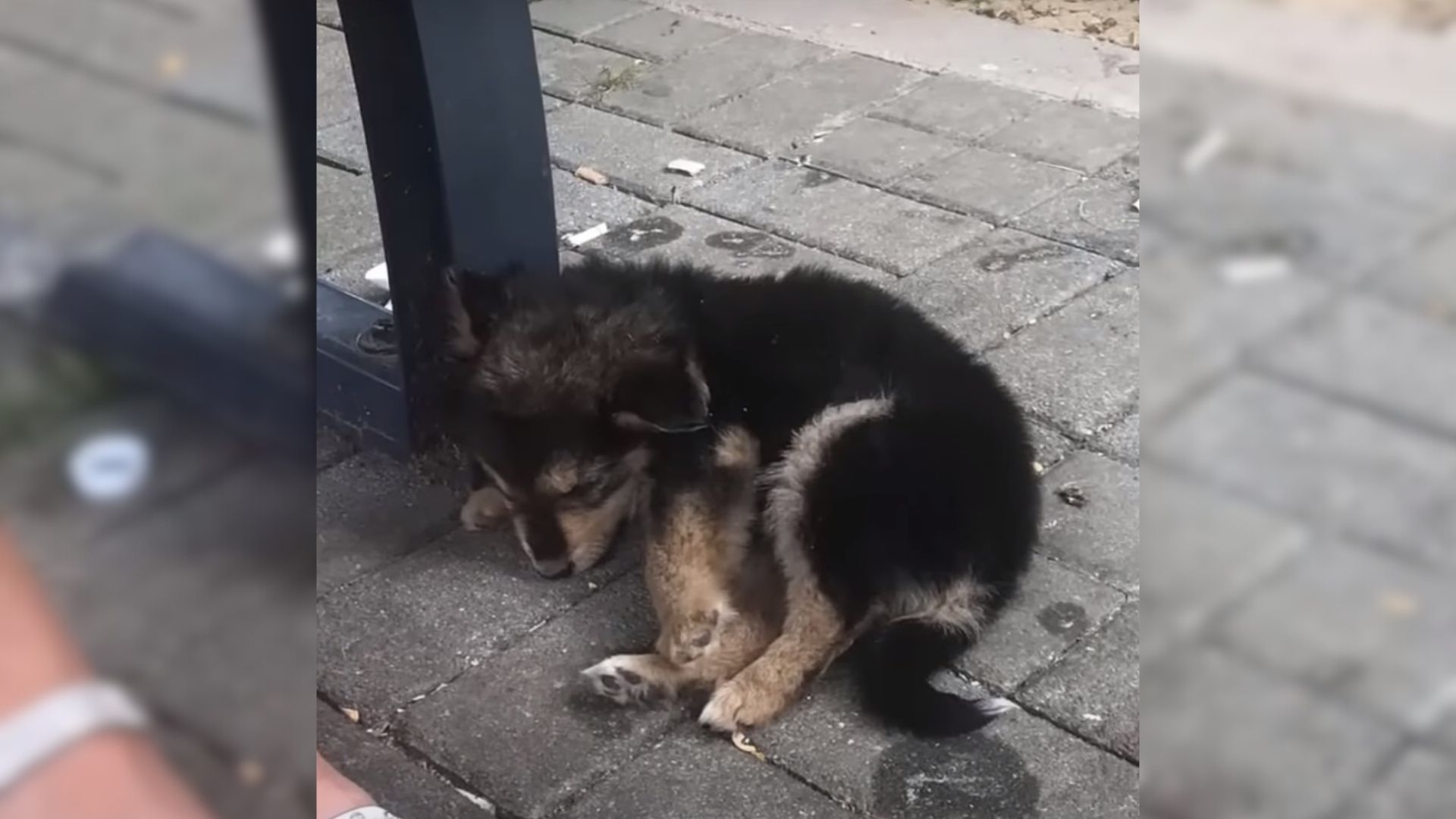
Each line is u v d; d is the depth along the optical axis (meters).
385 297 3.23
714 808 1.97
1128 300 3.24
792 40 4.71
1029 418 2.82
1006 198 3.71
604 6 5.00
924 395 2.31
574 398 2.32
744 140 4.05
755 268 3.37
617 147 4.02
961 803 1.97
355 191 3.74
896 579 2.16
